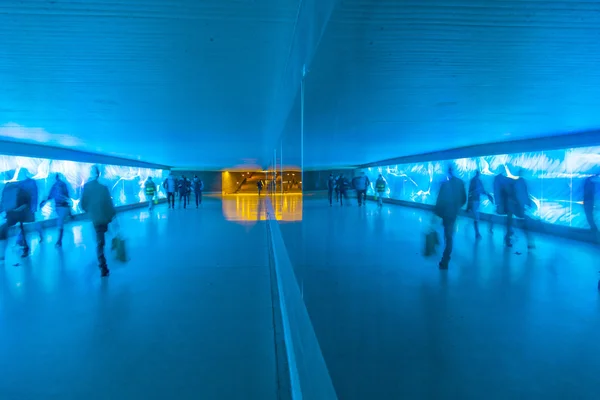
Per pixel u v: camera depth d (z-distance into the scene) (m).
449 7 2.19
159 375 2.86
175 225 11.90
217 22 2.49
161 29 2.62
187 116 6.20
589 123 6.70
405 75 3.68
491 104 5.11
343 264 6.61
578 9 2.21
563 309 4.07
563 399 2.39
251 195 32.69
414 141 10.27
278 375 2.85
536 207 9.65
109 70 3.59
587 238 8.06
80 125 6.92
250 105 5.35
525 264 6.34
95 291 5.00
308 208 17.98
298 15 2.38
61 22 2.47
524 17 2.32
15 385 2.74
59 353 3.22
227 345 3.36
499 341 3.29
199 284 5.29
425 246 7.43
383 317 3.90
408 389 2.53
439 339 3.32
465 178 12.50
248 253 7.43
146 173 21.00
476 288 4.96
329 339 3.33
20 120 6.27
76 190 13.01
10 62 3.33
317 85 4.13
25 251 7.26
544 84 3.99
